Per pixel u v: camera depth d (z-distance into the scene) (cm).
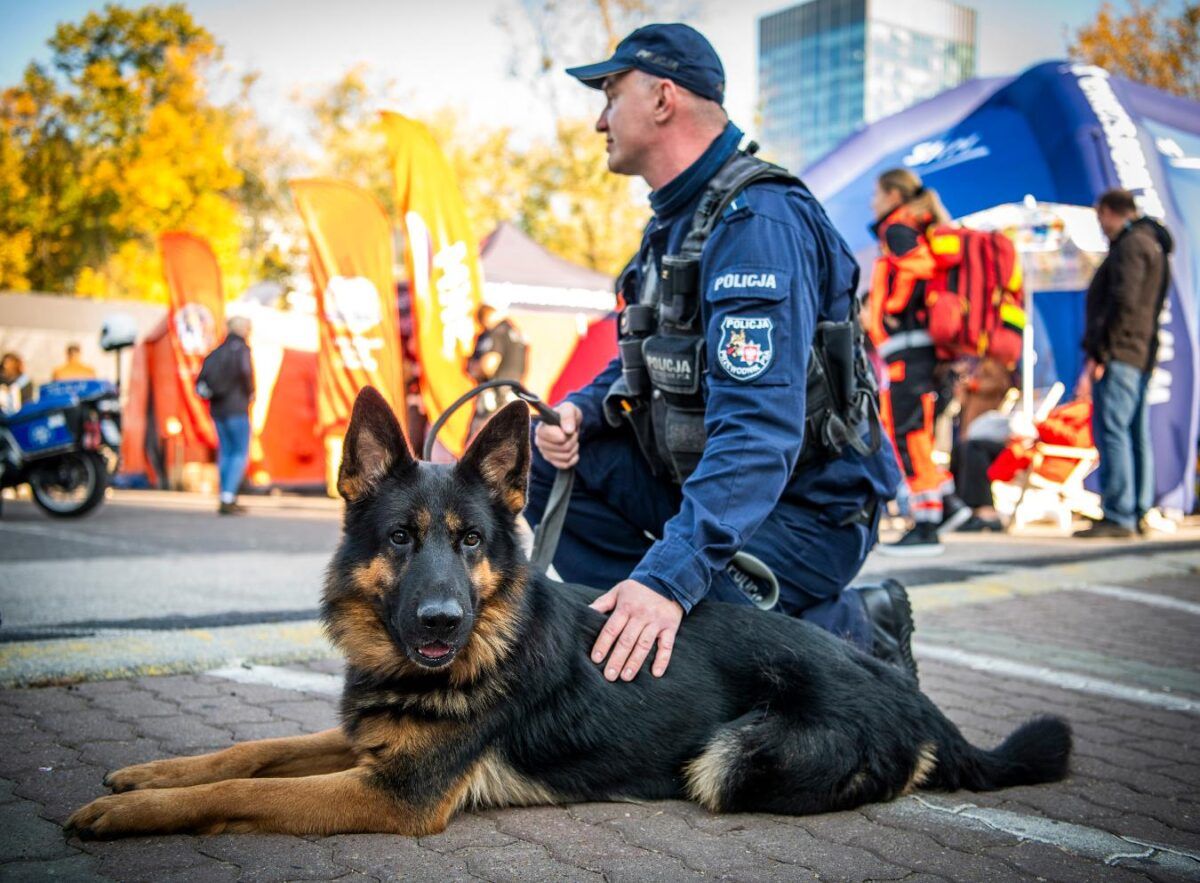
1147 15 2892
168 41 3897
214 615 539
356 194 1338
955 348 883
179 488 1745
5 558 793
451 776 272
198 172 3806
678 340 349
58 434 1177
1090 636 579
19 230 3781
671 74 355
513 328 1324
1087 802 312
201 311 1609
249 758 286
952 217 1229
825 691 300
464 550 285
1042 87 1156
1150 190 1077
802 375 321
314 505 1484
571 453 386
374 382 1344
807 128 14888
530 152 3344
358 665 284
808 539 357
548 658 294
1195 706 436
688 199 361
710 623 319
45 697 381
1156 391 1077
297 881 232
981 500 1100
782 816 290
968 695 447
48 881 225
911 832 280
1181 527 1141
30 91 3847
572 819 283
